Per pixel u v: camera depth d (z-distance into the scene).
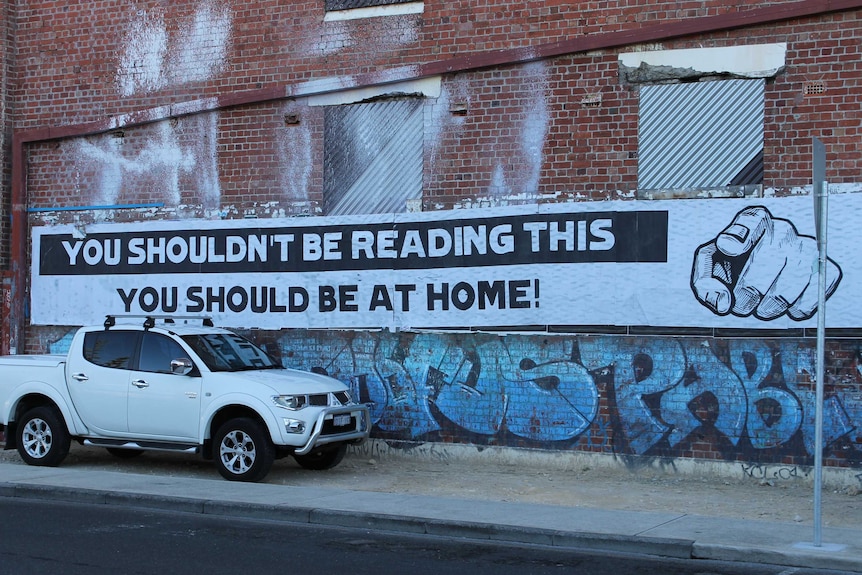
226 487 11.42
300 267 14.55
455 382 13.62
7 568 7.83
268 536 9.29
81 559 8.16
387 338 14.02
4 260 16.16
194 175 15.27
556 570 8.13
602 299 12.87
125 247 15.61
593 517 9.90
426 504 10.49
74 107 15.98
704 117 12.57
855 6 11.88
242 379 12.04
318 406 12.09
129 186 15.66
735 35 12.47
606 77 13.01
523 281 13.28
